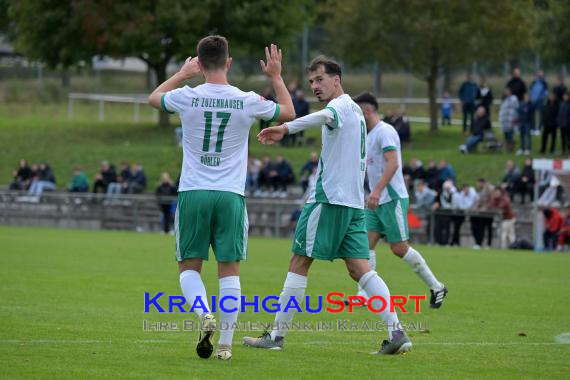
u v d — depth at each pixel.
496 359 24.58
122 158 116.25
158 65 133.12
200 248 23.44
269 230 91.31
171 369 22.25
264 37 130.38
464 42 114.94
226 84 23.42
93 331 28.25
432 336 28.73
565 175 73.50
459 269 53.75
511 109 103.06
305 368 22.78
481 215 77.81
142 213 95.94
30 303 34.81
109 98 147.50
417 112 138.75
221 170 23.25
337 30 121.56
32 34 131.00
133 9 124.94
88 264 52.38
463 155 103.69
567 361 24.41
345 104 24.89
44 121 146.00
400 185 34.81
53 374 21.45
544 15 109.12
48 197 100.38
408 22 115.06
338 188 25.00
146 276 45.97
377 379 21.58
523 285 44.69
